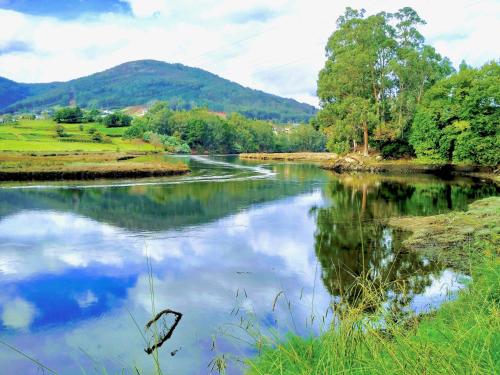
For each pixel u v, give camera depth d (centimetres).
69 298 1170
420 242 1630
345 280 1245
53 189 3456
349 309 528
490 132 4462
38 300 1160
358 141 6297
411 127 5409
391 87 5803
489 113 4475
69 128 15262
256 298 1131
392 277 1227
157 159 7719
